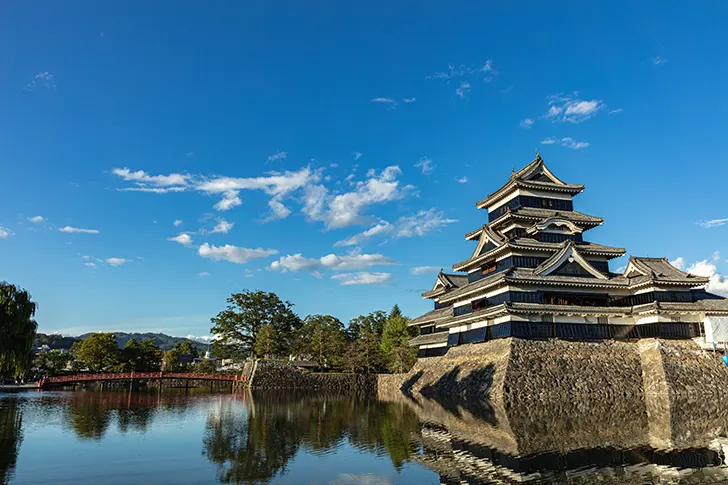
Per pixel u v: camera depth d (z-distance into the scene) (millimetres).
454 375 50844
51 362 96750
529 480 18484
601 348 45500
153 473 20078
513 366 41094
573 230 53281
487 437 27250
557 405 39031
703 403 38688
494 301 49344
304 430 31312
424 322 68875
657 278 46406
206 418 38000
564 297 48406
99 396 60375
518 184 55062
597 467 20266
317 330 93438
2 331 42750
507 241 49188
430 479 18922
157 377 76750
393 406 47156
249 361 87312
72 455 23562
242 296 93312
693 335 45594
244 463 21922
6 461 22219
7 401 51031
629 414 34594
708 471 19562
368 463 21719
